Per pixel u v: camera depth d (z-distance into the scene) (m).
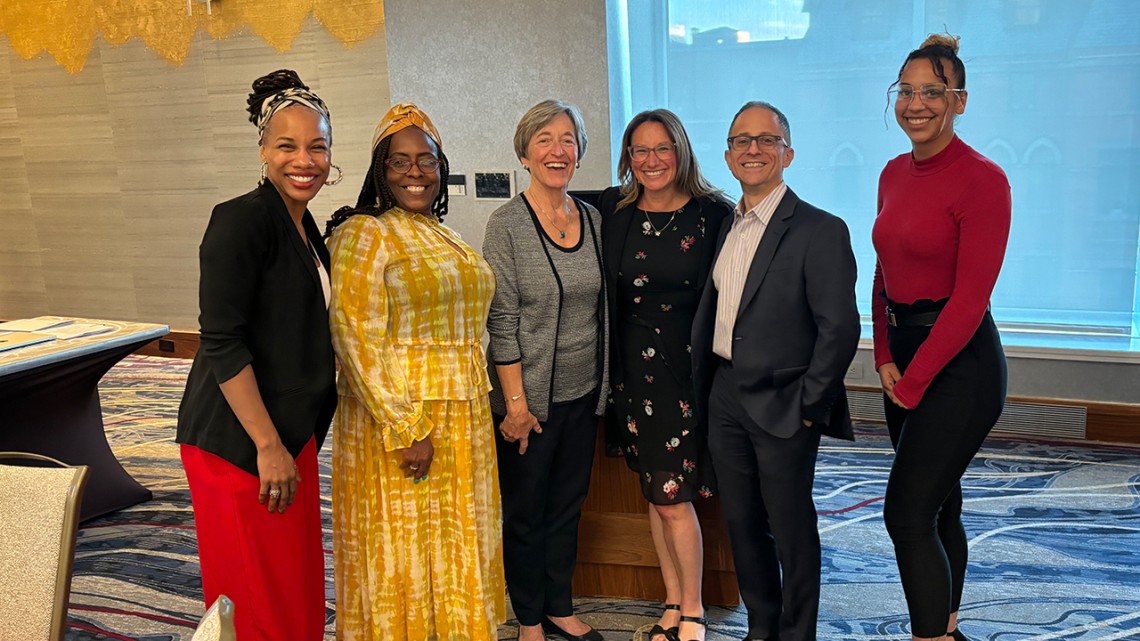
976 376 2.30
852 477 4.22
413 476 2.36
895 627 2.93
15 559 1.74
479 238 5.44
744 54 4.95
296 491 2.23
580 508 2.86
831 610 3.05
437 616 2.49
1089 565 3.29
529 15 5.03
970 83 4.54
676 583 2.88
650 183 2.54
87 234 7.10
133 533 3.90
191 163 6.62
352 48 5.99
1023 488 4.00
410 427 2.28
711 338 2.57
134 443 5.05
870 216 4.88
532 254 2.54
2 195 7.30
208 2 6.25
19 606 1.73
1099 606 3.00
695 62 5.05
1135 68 4.24
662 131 2.50
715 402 2.56
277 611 2.24
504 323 2.57
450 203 5.44
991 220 2.18
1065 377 4.54
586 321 2.63
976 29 4.47
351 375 2.29
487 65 5.18
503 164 5.27
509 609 3.14
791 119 4.93
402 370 2.33
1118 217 4.40
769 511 2.52
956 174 2.23
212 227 2.08
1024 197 4.55
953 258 2.28
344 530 2.46
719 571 3.04
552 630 2.93
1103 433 4.49
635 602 3.14
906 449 2.40
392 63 5.39
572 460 2.78
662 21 5.07
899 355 2.44
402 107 2.38
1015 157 4.53
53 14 6.73
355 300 2.25
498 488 2.57
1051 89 4.40
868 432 4.82
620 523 3.08
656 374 2.64
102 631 3.10
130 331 4.02
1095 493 3.91
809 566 2.54
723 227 2.55
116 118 6.75
